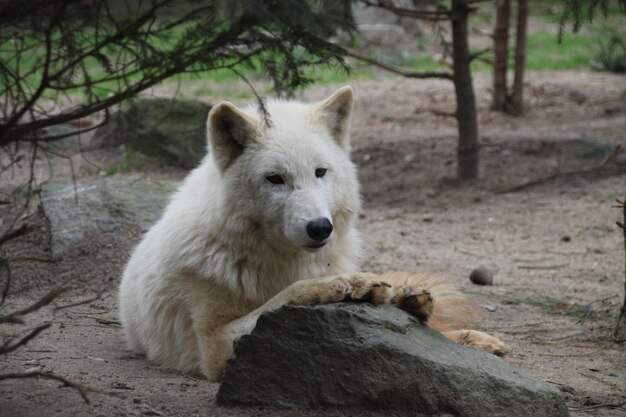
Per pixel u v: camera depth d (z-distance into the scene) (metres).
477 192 20.64
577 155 22.56
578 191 20.44
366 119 28.75
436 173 22.23
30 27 6.58
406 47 38.75
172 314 9.17
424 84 33.78
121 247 13.98
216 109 8.72
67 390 7.36
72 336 10.44
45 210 14.88
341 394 7.03
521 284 14.32
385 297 7.72
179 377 8.72
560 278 14.68
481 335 9.07
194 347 9.05
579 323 12.27
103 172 19.38
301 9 6.83
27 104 6.57
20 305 11.93
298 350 7.09
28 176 18.11
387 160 23.58
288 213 8.47
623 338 11.58
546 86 32.84
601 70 36.25
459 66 20.06
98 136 21.45
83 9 6.50
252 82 32.81
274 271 8.95
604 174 21.53
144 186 16.14
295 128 8.99
